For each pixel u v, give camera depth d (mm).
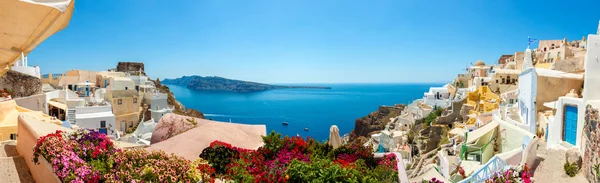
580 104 13859
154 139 17922
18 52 9641
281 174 9914
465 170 22562
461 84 74125
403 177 11375
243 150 13141
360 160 12117
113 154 8234
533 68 20500
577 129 14086
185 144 14305
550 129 16328
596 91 13352
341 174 9219
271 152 12773
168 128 18016
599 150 11008
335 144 14219
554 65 30797
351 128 108375
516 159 18094
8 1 6926
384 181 10641
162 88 74438
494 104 41531
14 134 17047
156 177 7602
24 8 7289
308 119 126500
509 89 50750
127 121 45781
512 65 63719
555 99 20219
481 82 58750
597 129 11312
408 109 72125
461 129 36312
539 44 59812
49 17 7945
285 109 165500
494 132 24688
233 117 129250
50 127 11055
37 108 32375
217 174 11359
